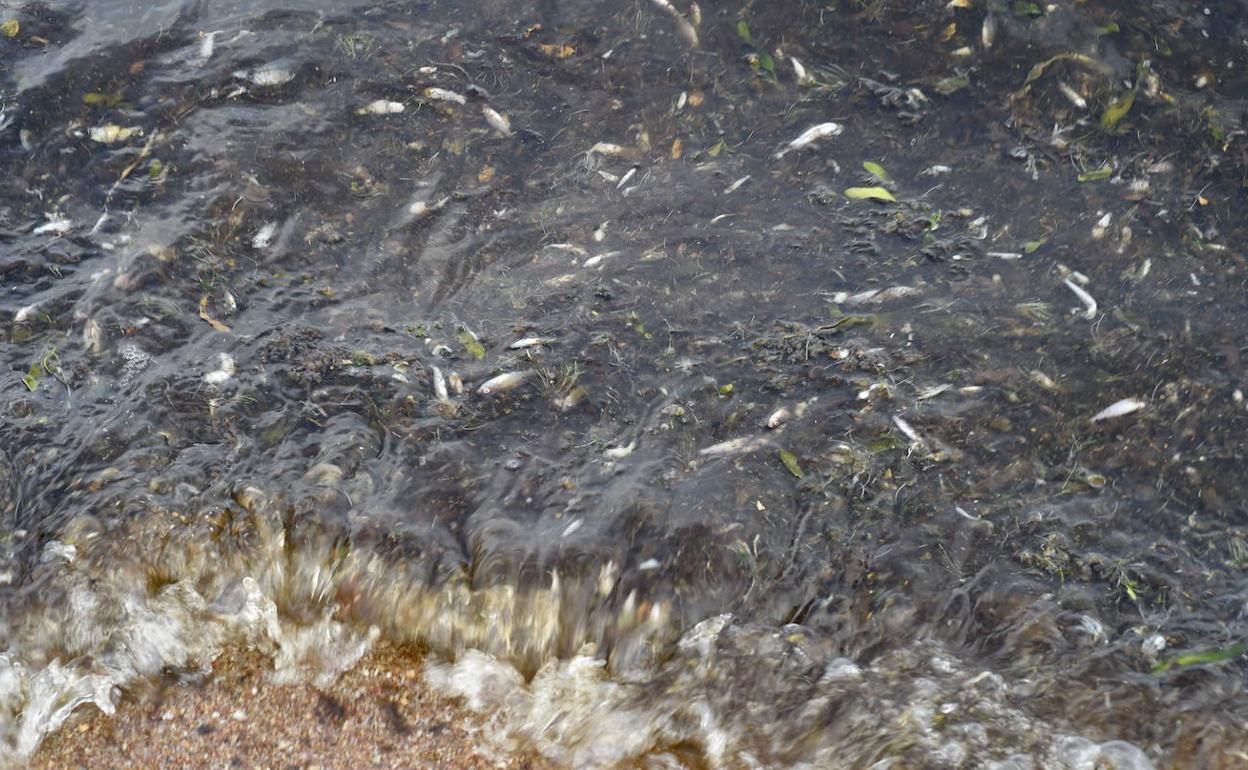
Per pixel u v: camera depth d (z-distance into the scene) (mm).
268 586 3340
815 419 3404
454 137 3600
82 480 3363
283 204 3541
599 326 3465
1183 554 3332
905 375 3428
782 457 3383
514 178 3570
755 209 3547
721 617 3312
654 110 3621
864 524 3348
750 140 3598
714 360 3443
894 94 3619
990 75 3623
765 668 3291
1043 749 3244
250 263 3500
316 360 3436
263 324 3459
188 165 3562
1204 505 3357
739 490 3363
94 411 3402
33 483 3365
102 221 3521
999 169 3564
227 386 3418
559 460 3385
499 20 3688
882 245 3516
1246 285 3477
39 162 3561
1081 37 3631
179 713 3295
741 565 3328
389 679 3312
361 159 3578
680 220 3539
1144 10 3643
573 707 3297
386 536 3344
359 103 3617
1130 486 3367
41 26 3664
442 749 3281
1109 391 3414
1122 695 3262
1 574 3326
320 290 3488
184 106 3605
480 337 3459
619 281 3496
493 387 3424
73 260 3494
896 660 3291
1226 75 3604
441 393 3422
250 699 3303
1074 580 3318
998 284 3482
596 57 3660
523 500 3361
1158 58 3615
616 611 3318
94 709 3295
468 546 3342
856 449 3387
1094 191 3541
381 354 3443
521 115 3617
